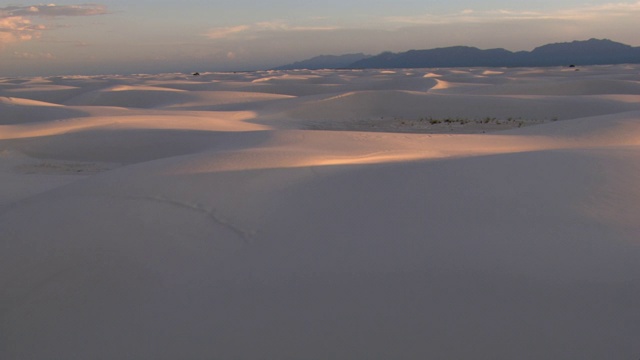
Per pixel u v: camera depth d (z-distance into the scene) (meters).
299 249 3.79
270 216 4.40
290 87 45.78
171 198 4.88
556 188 4.84
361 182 5.19
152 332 3.08
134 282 3.60
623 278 3.15
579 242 3.68
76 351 3.04
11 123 22.69
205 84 50.34
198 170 5.95
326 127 22.34
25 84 56.41
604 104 25.39
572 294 3.04
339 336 2.86
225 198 4.84
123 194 5.10
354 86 44.25
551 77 52.69
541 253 3.53
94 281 3.69
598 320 2.81
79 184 5.89
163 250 3.94
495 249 3.61
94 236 4.27
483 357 2.63
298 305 3.15
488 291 3.12
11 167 12.80
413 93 28.47
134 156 13.90
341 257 3.64
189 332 3.03
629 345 2.63
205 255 3.82
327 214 4.39
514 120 24.20
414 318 2.94
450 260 3.49
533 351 2.64
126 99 35.81
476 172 5.39
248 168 6.04
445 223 4.10
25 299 3.66
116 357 2.93
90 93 37.81
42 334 3.27
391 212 4.36
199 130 16.16
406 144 10.62
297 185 5.18
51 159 13.84
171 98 34.84
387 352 2.72
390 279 3.32
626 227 3.95
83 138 15.43
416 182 5.11
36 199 5.56
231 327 3.03
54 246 4.22
